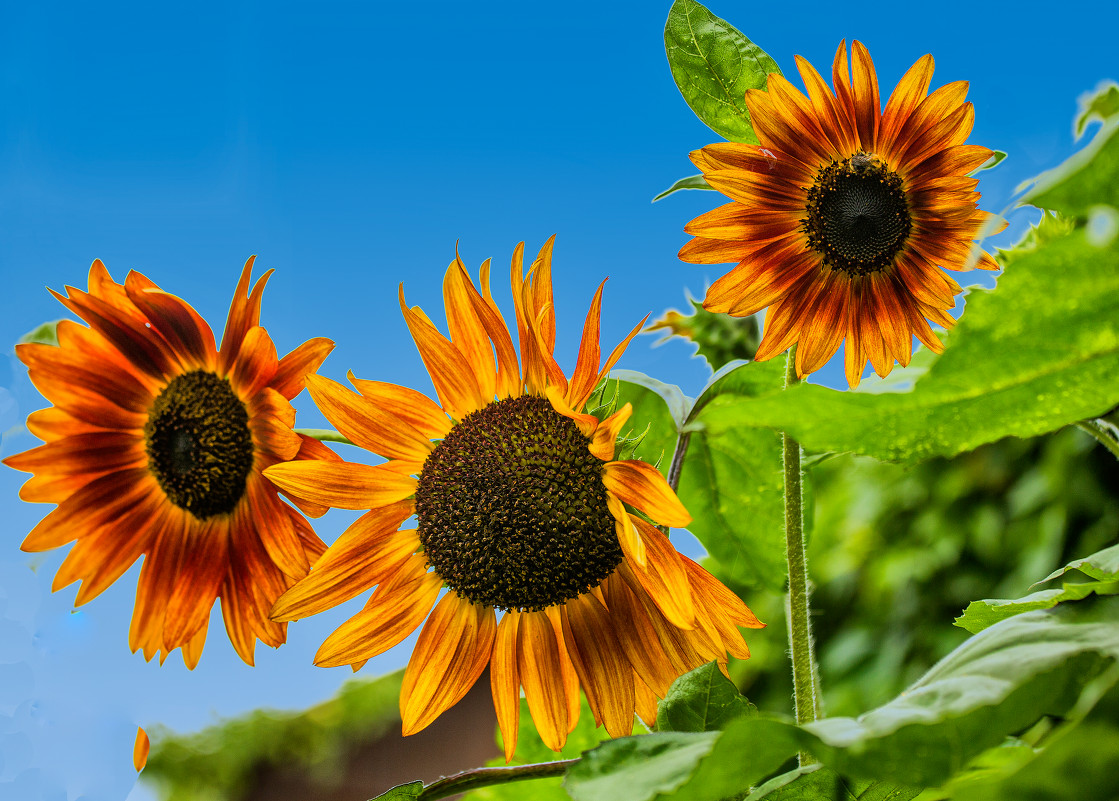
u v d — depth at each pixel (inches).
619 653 22.8
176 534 24.4
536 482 22.7
